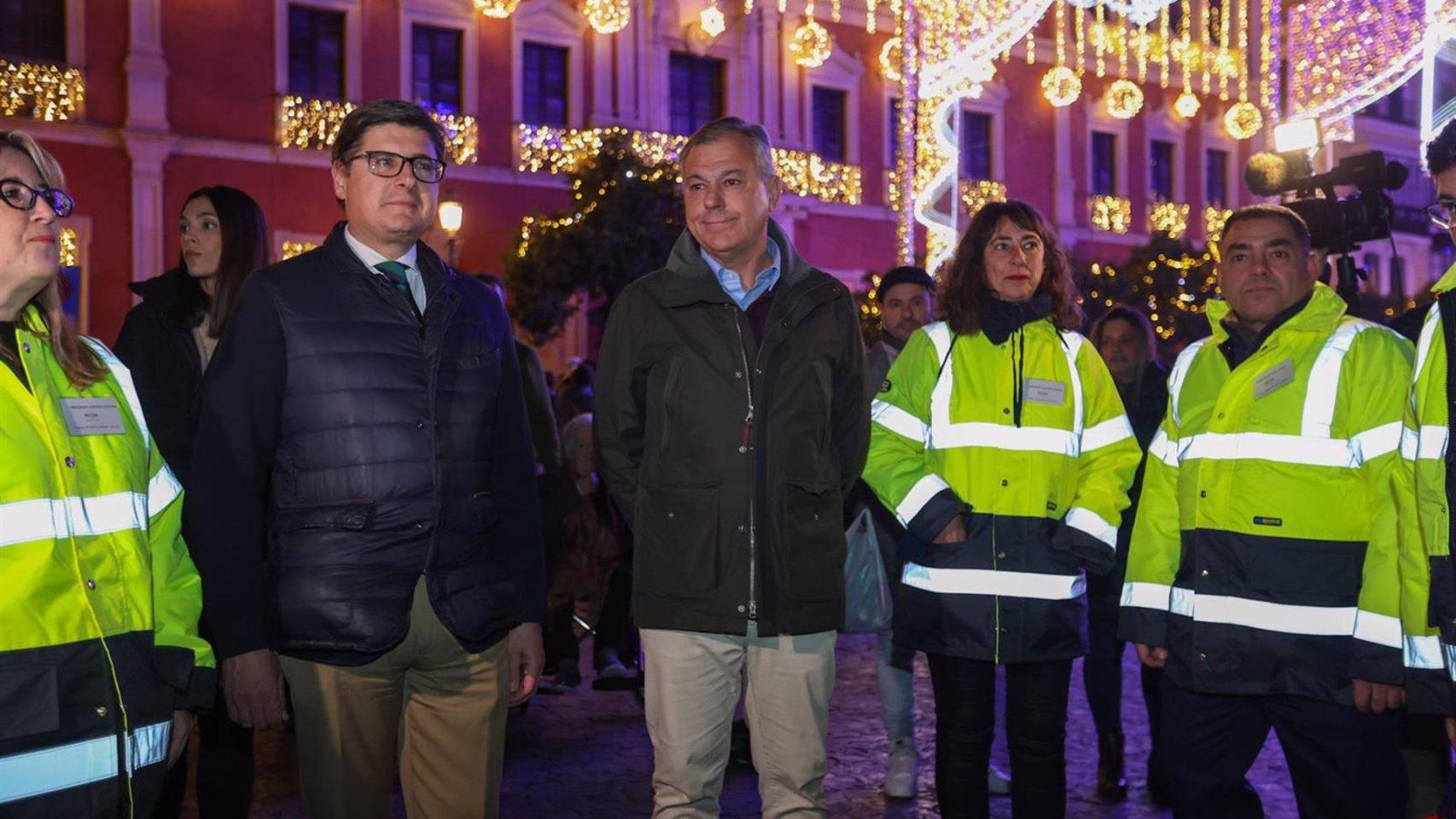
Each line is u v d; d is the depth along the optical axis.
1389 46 17.25
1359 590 3.38
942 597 3.71
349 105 19.05
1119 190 26.89
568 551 6.46
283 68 18.70
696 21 21.64
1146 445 5.11
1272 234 3.52
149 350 3.66
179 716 2.68
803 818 3.39
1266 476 3.44
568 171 18.55
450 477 3.07
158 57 17.77
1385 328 3.45
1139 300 19.05
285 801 4.78
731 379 3.35
